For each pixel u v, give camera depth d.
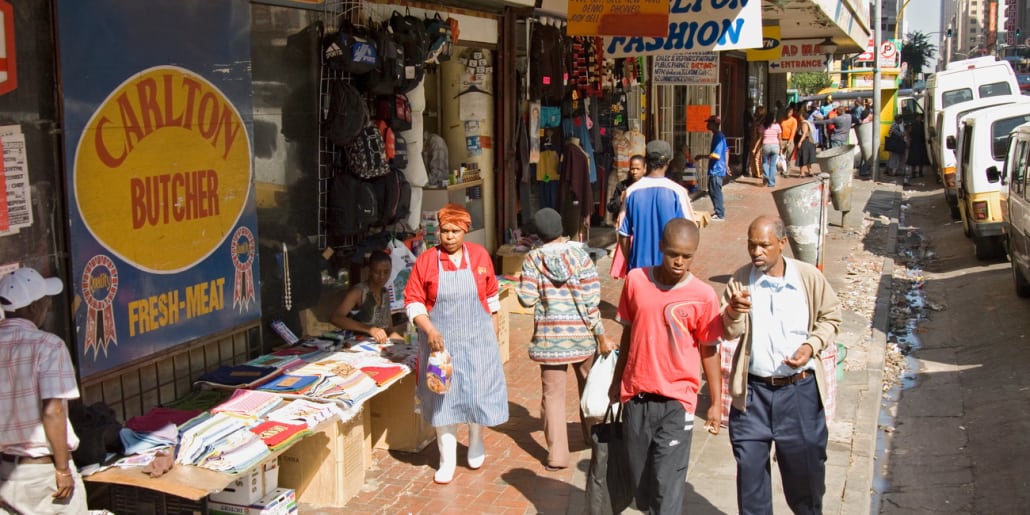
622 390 4.42
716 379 4.42
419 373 5.60
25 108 4.37
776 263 4.42
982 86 23.06
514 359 8.29
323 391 5.35
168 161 5.23
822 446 4.44
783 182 22.72
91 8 4.68
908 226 17.75
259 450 4.60
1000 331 9.77
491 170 10.63
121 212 4.91
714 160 16.45
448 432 5.62
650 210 6.76
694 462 6.06
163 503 4.45
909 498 6.21
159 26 5.14
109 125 4.82
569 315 5.69
